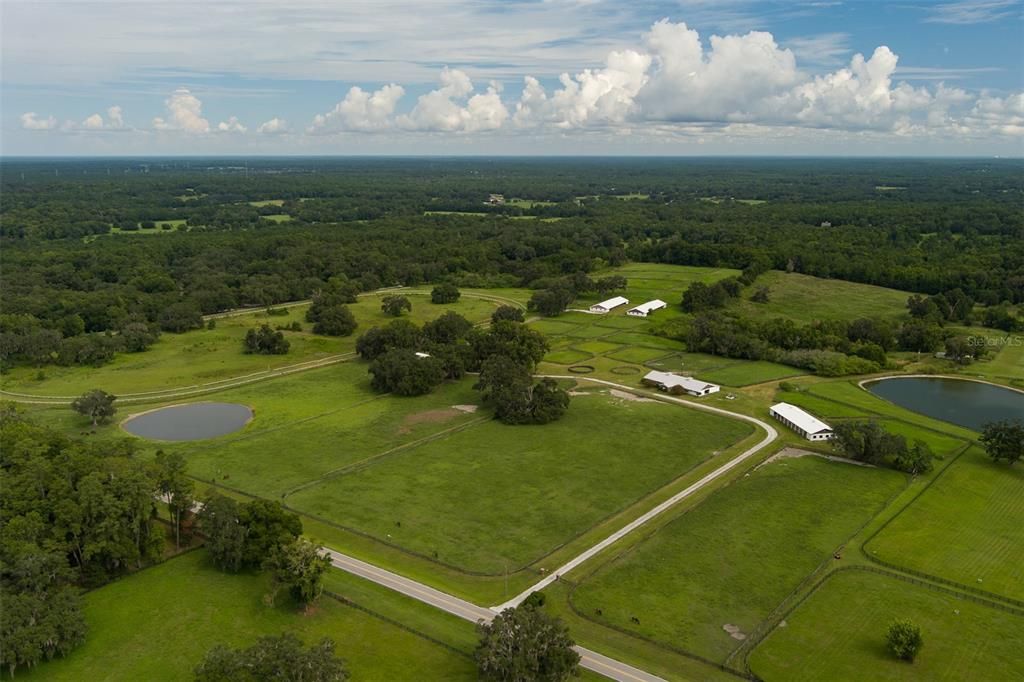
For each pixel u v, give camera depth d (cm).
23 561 8519
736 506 11894
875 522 11400
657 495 12344
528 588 9631
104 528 9494
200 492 12325
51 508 9562
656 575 9906
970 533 11119
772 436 14975
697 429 15362
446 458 13900
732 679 7944
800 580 9825
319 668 7250
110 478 10062
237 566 9919
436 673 8012
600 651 8319
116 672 8031
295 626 8825
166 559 10294
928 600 9400
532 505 11975
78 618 8406
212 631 8719
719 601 9344
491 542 10806
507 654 7525
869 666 8150
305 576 8962
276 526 10069
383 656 8281
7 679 7856
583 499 12194
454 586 9694
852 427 13762
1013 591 9612
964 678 7969
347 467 13475
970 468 13450
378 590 9562
